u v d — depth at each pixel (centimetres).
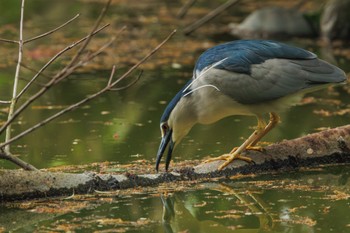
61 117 1580
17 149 1359
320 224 993
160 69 2036
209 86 1184
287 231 974
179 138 1218
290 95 1209
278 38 2488
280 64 1203
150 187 1150
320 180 1192
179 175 1178
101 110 1638
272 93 1196
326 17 2488
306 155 1243
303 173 1225
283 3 3048
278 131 1473
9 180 1070
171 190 1141
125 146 1378
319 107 1656
